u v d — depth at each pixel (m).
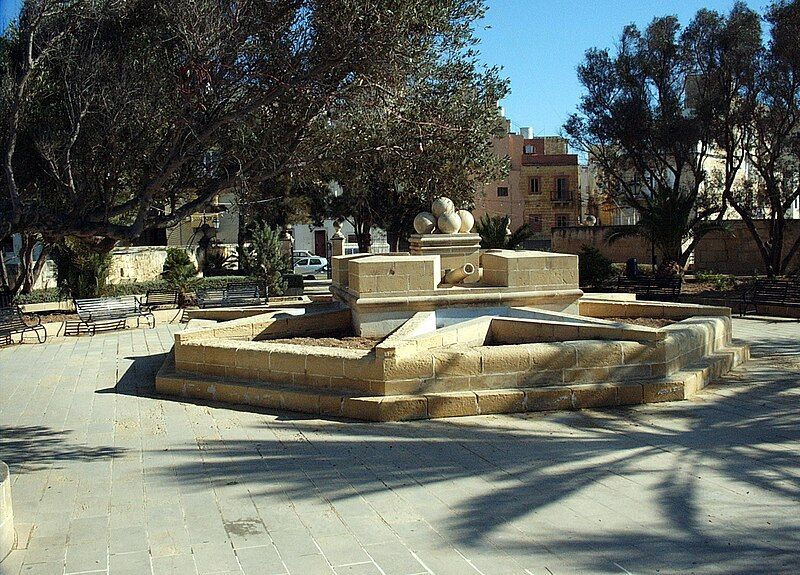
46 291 23.23
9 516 5.23
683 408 8.95
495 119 10.13
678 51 25.73
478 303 11.66
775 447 7.35
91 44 9.95
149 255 33.00
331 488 6.43
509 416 8.71
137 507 6.04
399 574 4.75
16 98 8.55
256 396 9.46
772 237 25.84
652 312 13.02
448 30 9.41
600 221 54.22
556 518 5.64
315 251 53.72
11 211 8.12
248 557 5.05
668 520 5.56
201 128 9.00
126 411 9.41
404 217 29.20
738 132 27.97
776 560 4.84
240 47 8.95
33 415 9.37
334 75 9.05
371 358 8.95
